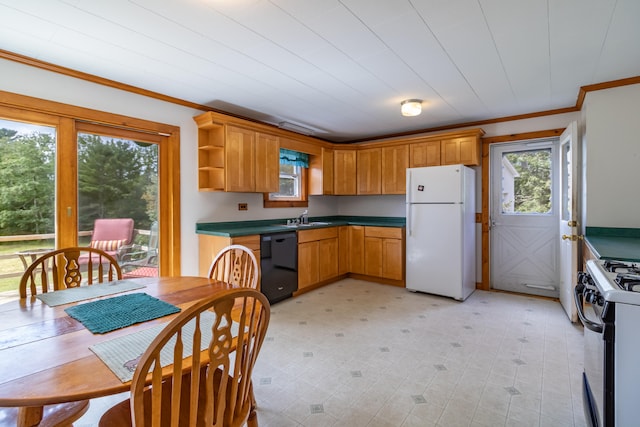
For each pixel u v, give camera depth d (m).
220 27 1.98
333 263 4.62
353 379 2.14
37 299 1.59
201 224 3.59
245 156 3.66
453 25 1.97
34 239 2.57
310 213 5.16
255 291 1.09
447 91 3.13
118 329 1.24
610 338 1.17
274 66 2.55
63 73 2.58
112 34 2.06
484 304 3.69
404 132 4.88
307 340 2.74
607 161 2.87
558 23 1.94
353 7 1.78
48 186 2.62
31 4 1.73
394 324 3.09
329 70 2.64
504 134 4.10
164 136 3.35
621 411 1.15
